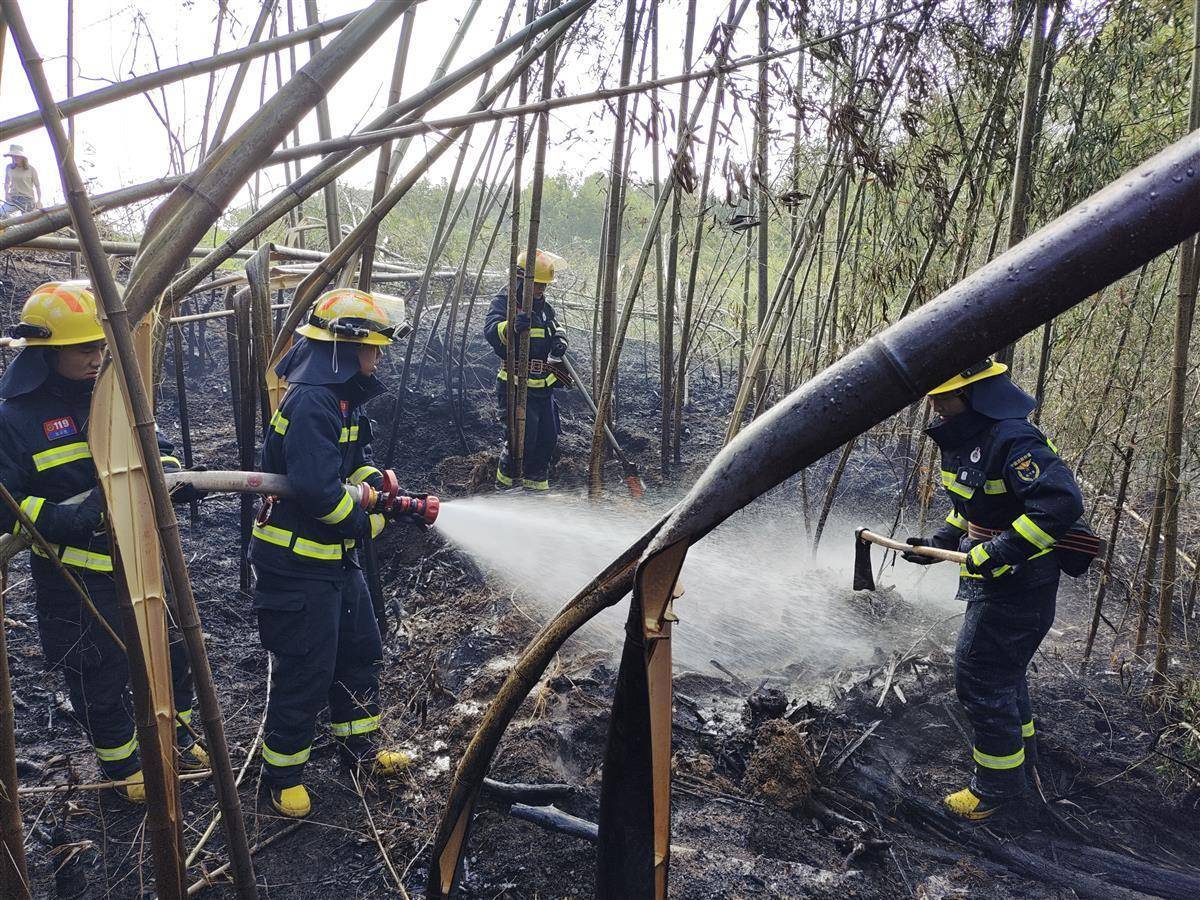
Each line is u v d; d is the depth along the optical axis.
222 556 4.80
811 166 3.88
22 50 1.04
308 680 2.88
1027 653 2.89
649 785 1.22
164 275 1.20
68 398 2.69
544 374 5.43
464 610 4.31
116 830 2.87
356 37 1.18
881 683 3.66
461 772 1.59
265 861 2.80
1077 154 3.37
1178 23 3.38
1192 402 4.21
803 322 5.84
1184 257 3.19
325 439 2.69
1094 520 4.27
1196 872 2.88
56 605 2.70
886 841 2.85
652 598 1.12
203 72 1.52
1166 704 3.55
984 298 0.82
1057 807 3.13
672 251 5.33
